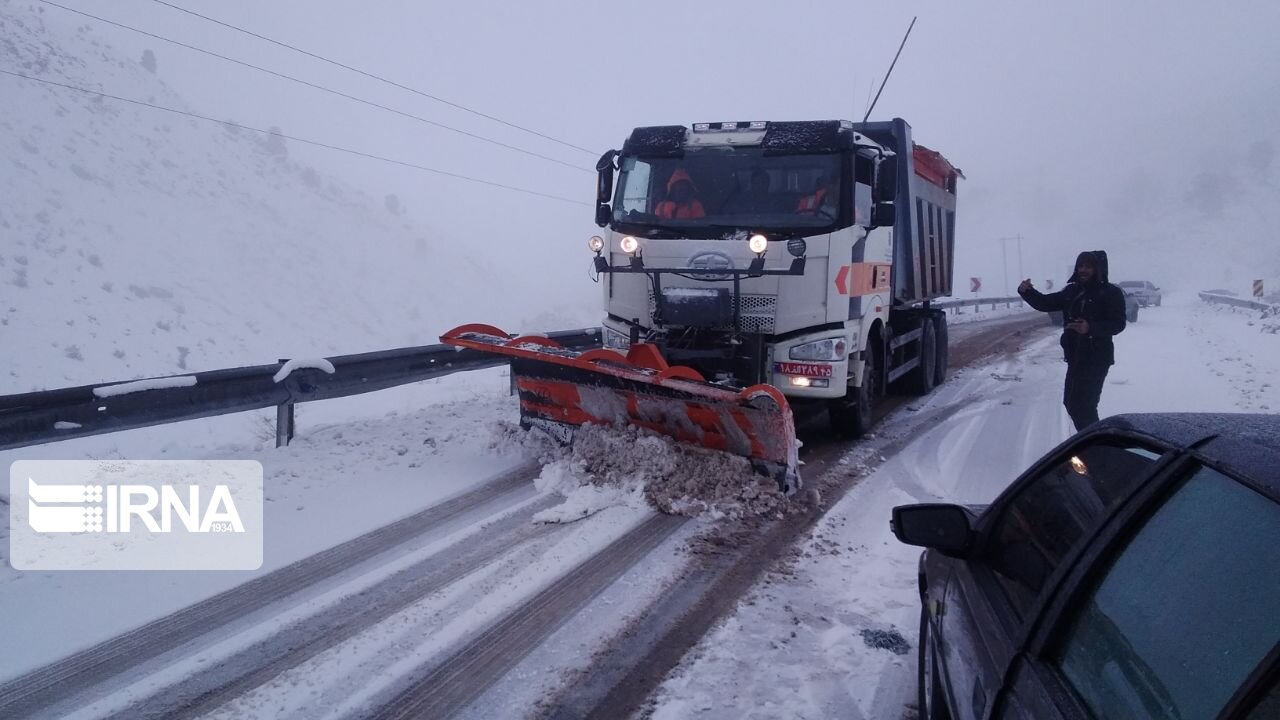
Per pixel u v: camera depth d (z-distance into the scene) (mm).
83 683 3938
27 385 15656
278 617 4633
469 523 6176
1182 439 2070
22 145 26891
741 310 8000
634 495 6551
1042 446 8867
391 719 3645
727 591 4996
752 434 6547
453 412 9945
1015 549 2658
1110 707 1746
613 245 8594
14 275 19812
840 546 5762
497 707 3742
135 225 26203
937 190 13484
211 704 3760
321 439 8445
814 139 8156
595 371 6863
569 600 4855
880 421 10555
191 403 7305
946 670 2812
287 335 24422
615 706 3750
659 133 8844
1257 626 1498
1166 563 1835
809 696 3836
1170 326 26266
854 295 8273
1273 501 1613
